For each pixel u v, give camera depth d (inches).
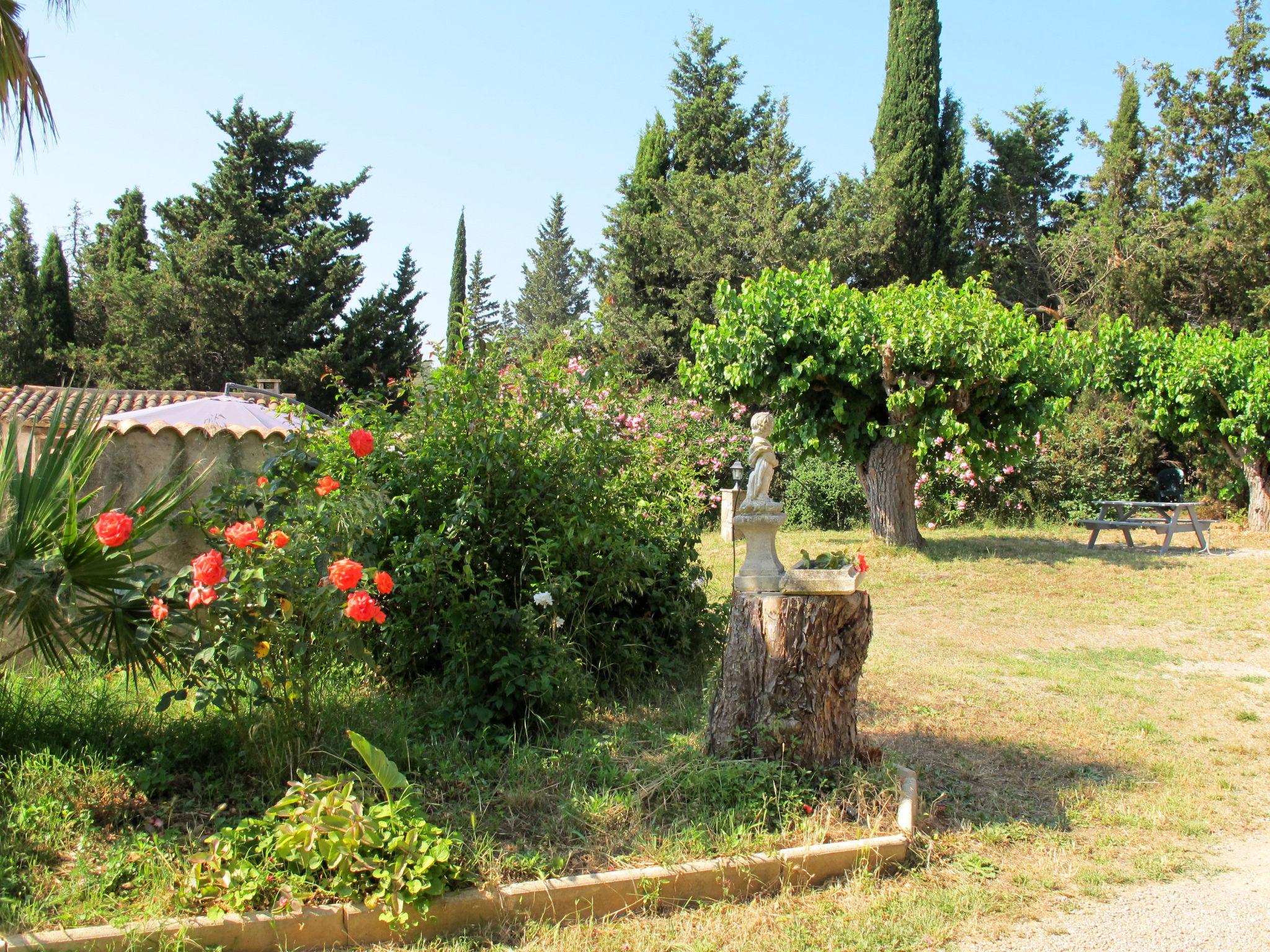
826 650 170.7
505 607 203.6
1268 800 189.9
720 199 1035.9
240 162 1289.4
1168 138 1147.3
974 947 128.6
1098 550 517.3
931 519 647.8
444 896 126.3
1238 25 1131.9
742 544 505.4
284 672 160.1
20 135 232.7
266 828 132.2
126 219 1592.0
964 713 239.0
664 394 693.3
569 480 223.0
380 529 205.2
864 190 1034.1
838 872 146.8
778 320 454.6
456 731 187.5
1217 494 700.7
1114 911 140.3
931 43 1032.8
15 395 649.0
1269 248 929.5
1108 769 203.8
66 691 181.9
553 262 2421.3
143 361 1219.2
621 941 125.5
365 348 1269.7
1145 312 964.6
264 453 252.8
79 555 150.0
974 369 424.2
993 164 1238.3
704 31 1253.1
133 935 113.6
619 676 233.1
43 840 132.5
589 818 152.3
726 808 157.0
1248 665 302.2
